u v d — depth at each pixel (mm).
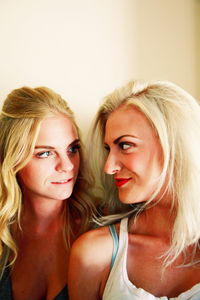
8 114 702
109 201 802
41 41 910
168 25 887
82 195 822
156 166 577
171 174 579
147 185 584
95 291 644
